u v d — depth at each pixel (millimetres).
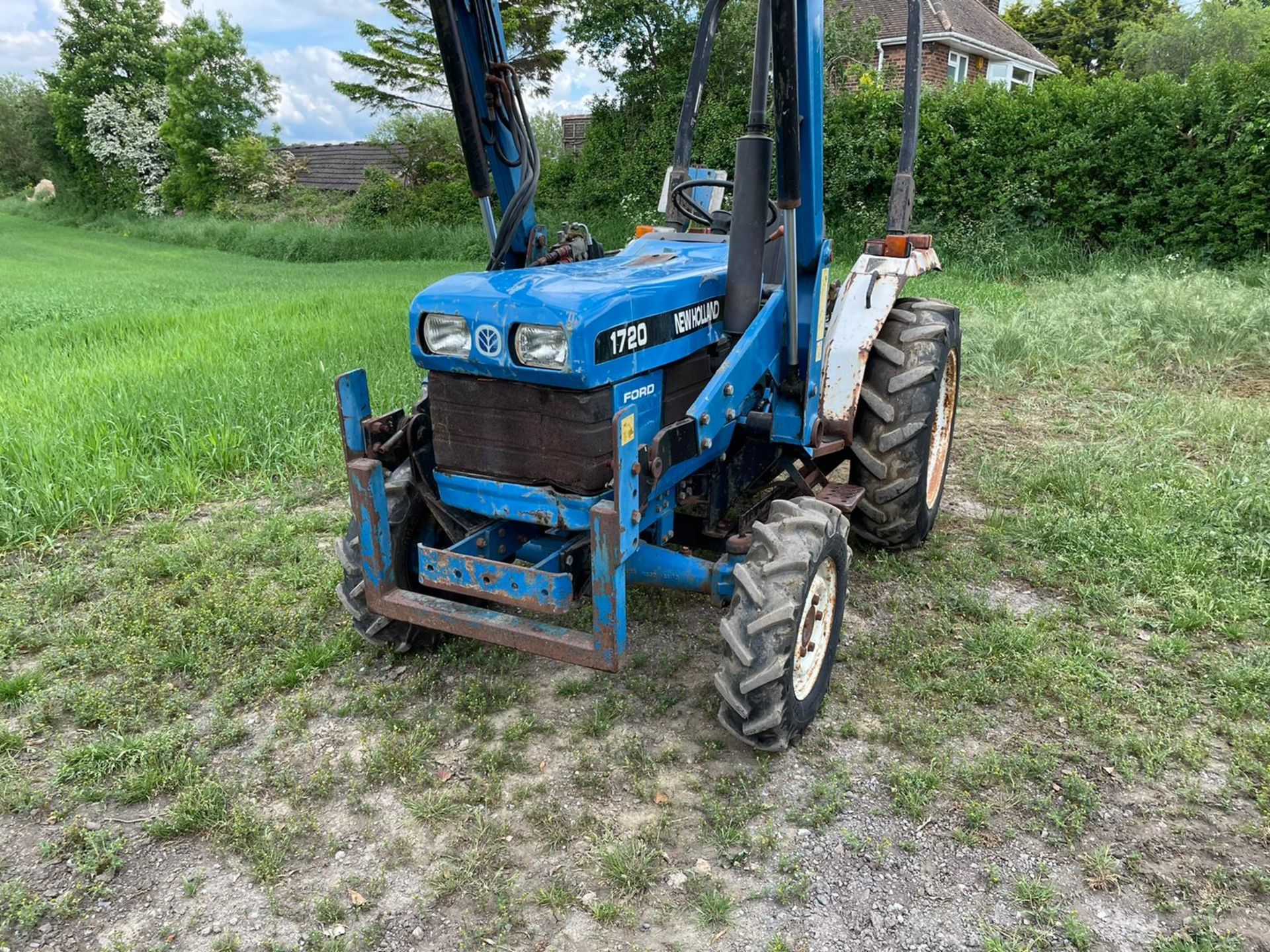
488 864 2553
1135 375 7484
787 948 2256
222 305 11578
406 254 23859
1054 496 4980
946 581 4090
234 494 5328
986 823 2670
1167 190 12594
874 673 3428
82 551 4527
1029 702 3229
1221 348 7859
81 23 39781
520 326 2631
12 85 57188
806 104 3146
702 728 3141
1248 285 10844
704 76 4301
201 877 2527
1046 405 6840
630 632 3770
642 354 2814
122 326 9914
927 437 4035
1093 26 38469
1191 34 27688
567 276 2980
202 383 6758
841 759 2973
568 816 2729
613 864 2498
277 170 34438
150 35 41125
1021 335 8141
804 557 2756
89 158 40094
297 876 2529
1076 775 2820
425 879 2508
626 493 2562
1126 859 2529
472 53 3314
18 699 3336
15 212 43812
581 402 2668
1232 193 11852
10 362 7949
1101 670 3361
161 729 3160
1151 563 4078
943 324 4086
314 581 4133
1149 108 12664
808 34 3053
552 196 22984
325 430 6055
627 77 20547
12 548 4629
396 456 3174
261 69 37312
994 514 4719
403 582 3303
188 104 35312
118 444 5719
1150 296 9047
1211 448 5633
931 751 2977
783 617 2654
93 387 6805
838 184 15648
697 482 3541
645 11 19422
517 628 2818
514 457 2850
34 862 2590
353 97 29359
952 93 14969
